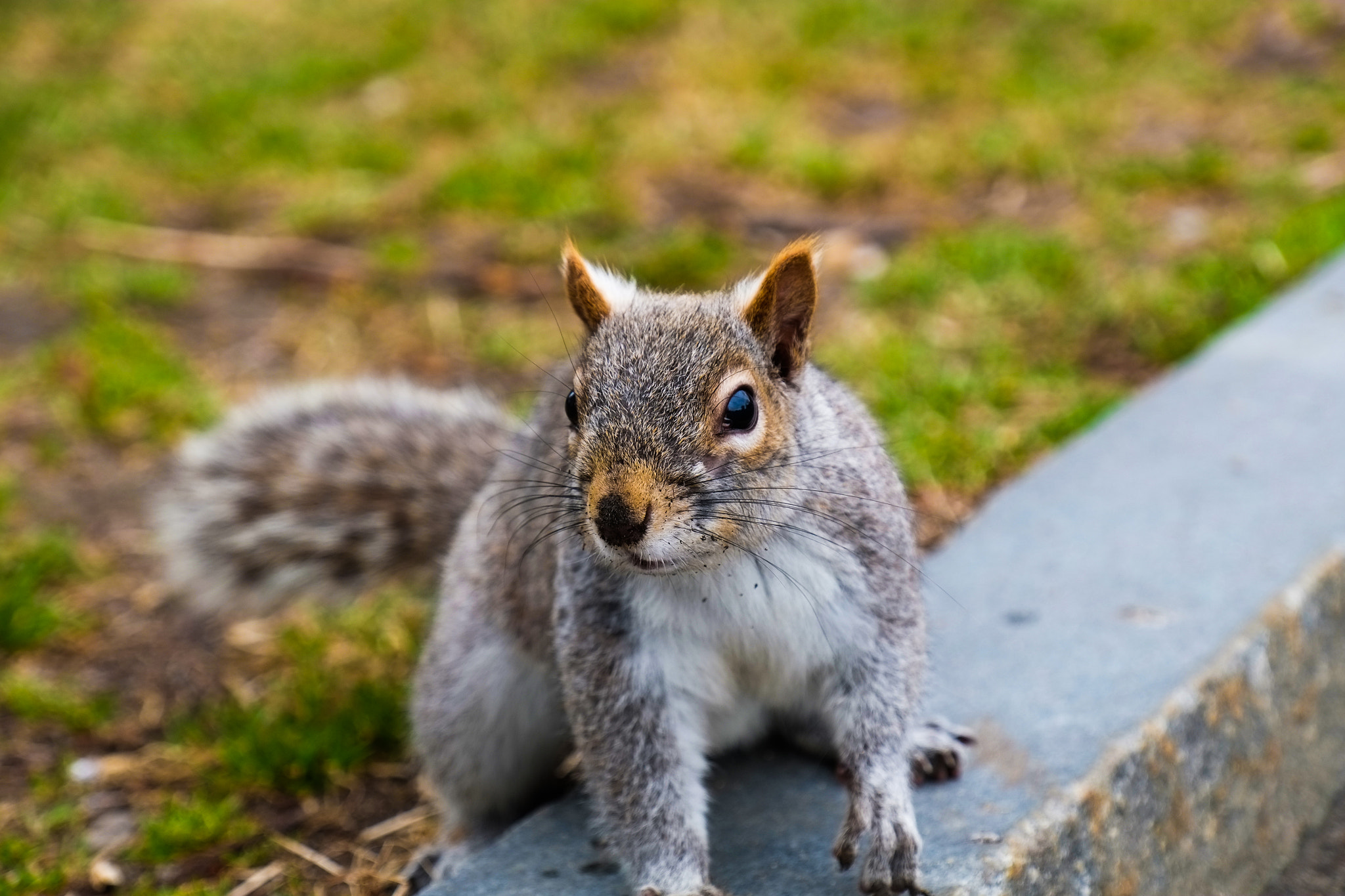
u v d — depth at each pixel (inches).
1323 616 31.1
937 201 49.9
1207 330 39.9
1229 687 29.7
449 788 31.1
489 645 30.5
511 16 68.0
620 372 27.0
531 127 56.7
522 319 45.2
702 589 27.6
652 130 55.8
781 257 27.7
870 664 27.9
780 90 59.3
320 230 51.6
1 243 51.1
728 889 27.7
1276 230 44.0
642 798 27.8
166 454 39.8
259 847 31.4
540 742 31.0
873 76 59.8
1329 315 37.3
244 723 33.4
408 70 63.6
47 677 34.7
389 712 33.4
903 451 36.9
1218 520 32.3
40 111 60.5
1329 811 31.2
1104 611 30.8
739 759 29.5
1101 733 28.8
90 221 52.4
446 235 50.5
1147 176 48.8
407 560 33.8
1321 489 32.7
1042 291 42.3
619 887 28.0
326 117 59.6
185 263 49.8
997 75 58.6
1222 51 59.6
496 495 30.6
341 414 34.9
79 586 36.5
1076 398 38.2
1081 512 32.8
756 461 27.0
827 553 27.8
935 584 31.6
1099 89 56.4
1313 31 60.2
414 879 30.6
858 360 39.6
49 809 32.1
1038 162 50.4
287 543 34.1
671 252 46.8
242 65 65.4
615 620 27.8
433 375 42.9
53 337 45.6
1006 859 27.4
